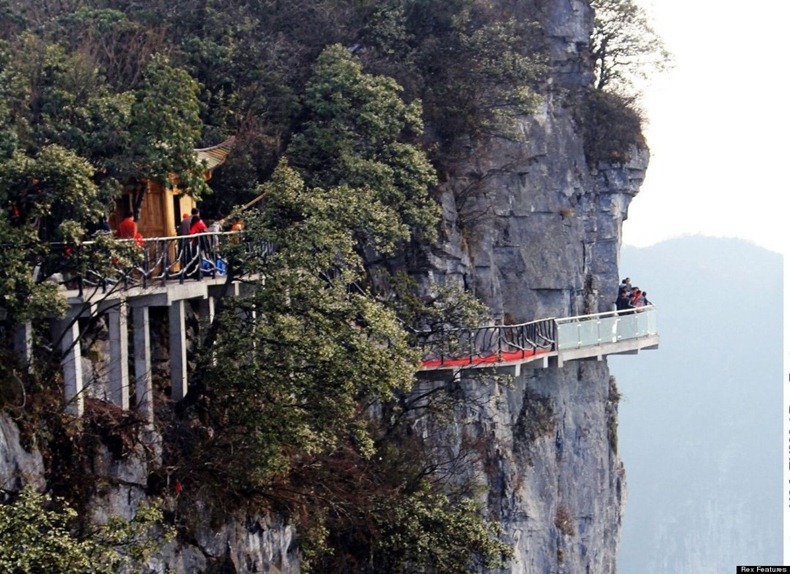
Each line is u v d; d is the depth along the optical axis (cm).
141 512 3925
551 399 7419
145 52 6094
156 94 4697
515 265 7381
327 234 4638
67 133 4525
